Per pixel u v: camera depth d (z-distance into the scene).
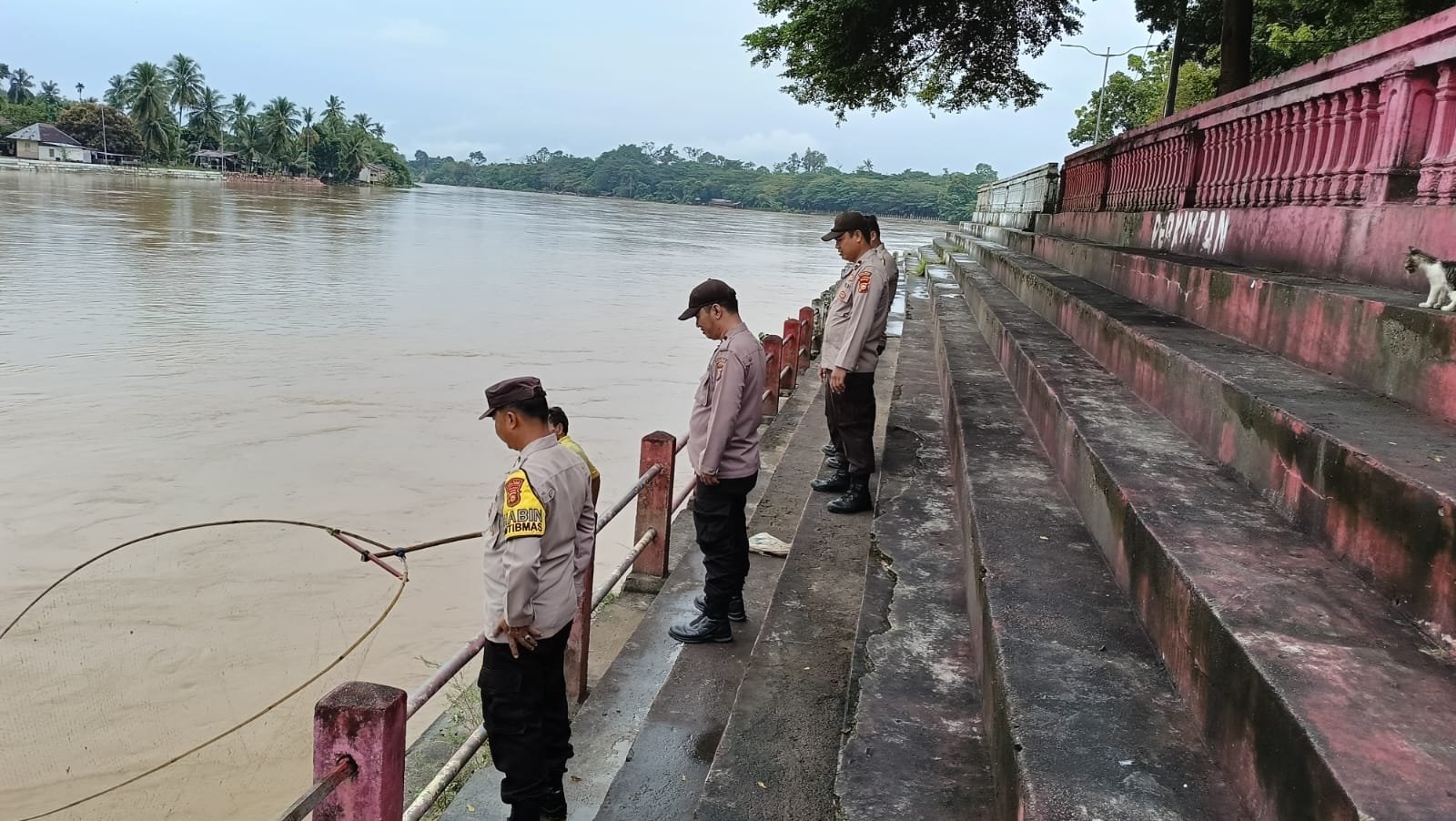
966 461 4.85
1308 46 16.39
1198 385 4.11
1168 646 2.73
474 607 6.72
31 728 4.44
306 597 6.05
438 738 4.79
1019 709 2.51
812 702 3.74
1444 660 2.19
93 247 29.80
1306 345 4.20
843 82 16.20
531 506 3.09
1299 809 1.87
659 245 54.28
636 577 5.74
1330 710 1.95
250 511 8.46
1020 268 11.65
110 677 4.84
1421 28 4.40
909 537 4.65
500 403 3.23
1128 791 2.17
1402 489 2.45
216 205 59.75
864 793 2.66
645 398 13.83
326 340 16.64
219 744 4.50
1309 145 5.78
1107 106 41.88
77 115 116.50
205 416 11.44
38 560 7.19
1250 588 2.55
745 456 4.59
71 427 10.73
